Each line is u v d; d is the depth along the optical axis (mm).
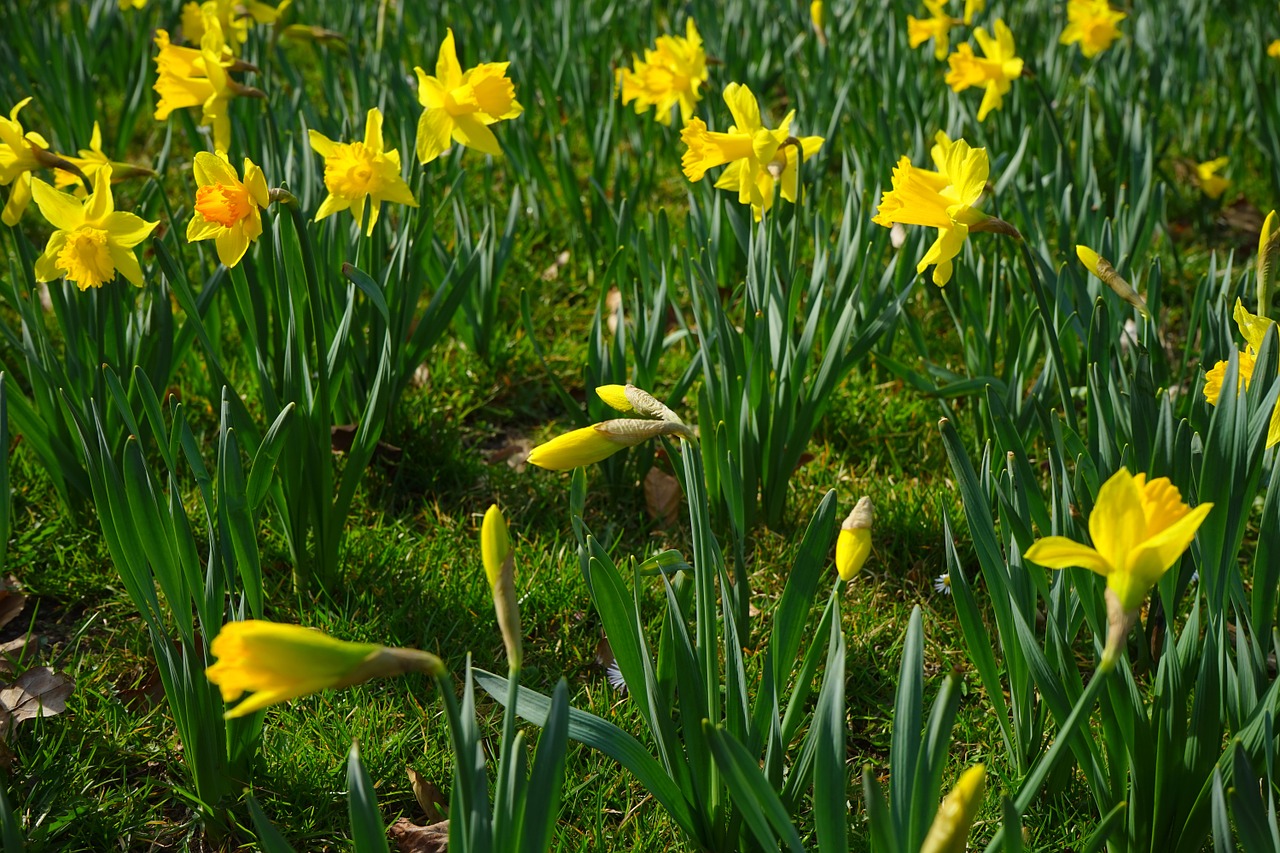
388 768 1579
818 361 2018
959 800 1270
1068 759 1537
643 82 2088
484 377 2012
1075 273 1703
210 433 1915
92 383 1745
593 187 2148
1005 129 2291
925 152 2125
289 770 1566
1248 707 1454
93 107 2299
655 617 1701
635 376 1918
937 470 1901
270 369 1888
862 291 1908
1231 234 2371
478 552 1783
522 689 1457
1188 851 1462
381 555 1762
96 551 1761
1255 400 1439
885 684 1663
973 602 1496
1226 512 1438
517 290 2152
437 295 1860
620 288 1902
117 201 2311
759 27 2805
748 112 1725
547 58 2750
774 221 1789
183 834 1542
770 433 1781
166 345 1772
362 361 1836
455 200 2018
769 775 1468
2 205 1733
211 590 1495
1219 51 2732
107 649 1675
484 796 1338
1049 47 2705
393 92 2211
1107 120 2395
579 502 1481
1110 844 1499
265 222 1661
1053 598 1515
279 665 1169
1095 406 1611
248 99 2211
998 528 1595
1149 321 1721
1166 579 1469
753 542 1804
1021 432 1775
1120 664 1444
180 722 1512
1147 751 1454
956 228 1555
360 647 1242
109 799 1551
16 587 1726
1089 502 1554
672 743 1474
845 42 2814
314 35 2254
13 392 1720
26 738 1587
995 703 1521
